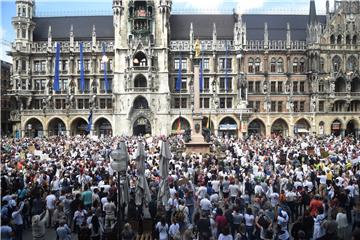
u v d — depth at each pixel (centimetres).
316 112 9912
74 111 9975
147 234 2220
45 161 3903
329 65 10300
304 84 10494
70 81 10412
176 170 3269
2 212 2116
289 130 9900
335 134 10019
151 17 9906
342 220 2050
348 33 10356
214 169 3319
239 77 10212
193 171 3369
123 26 9956
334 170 3319
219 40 10506
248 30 10800
